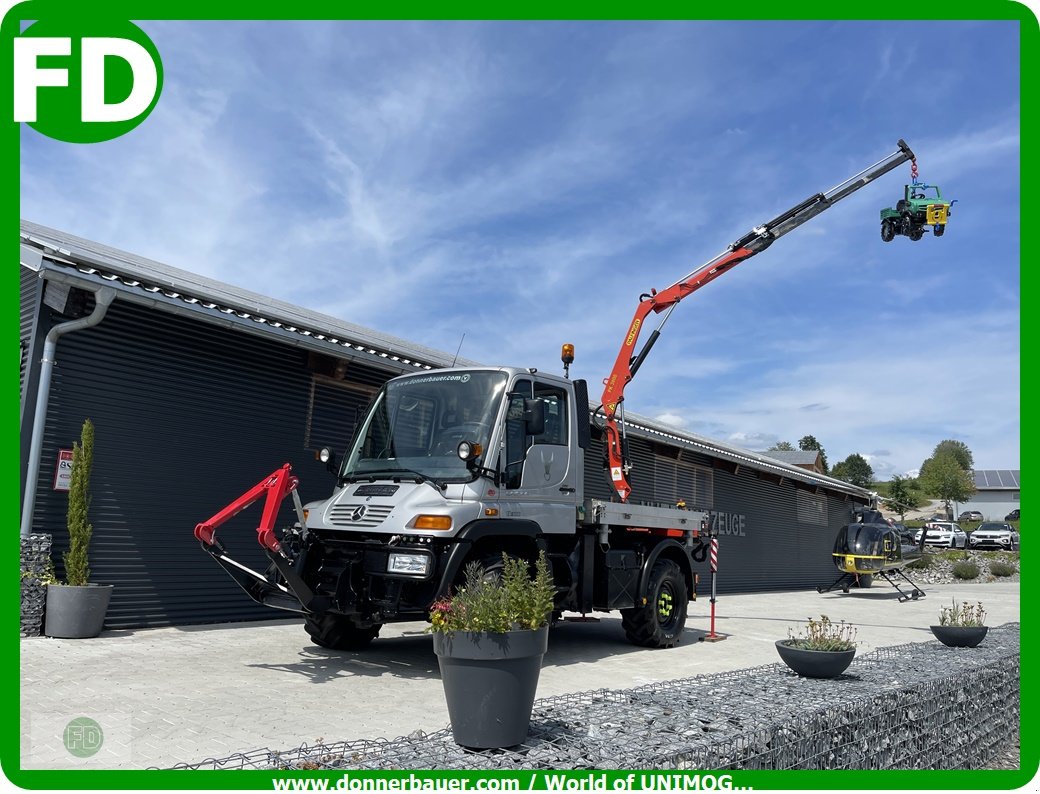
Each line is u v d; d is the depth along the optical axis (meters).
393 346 11.50
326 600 6.95
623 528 9.12
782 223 11.31
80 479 7.86
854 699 4.77
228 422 9.67
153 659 6.98
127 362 8.71
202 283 10.94
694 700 4.72
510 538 7.43
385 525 6.75
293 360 10.52
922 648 7.42
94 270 8.00
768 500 23.38
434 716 5.46
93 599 7.75
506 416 7.36
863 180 11.56
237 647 7.88
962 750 5.64
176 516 9.04
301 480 10.48
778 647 5.77
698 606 16.42
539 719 4.30
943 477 62.25
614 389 11.36
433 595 6.62
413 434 7.57
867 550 20.09
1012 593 22.98
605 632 10.72
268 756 3.63
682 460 19.11
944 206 11.12
